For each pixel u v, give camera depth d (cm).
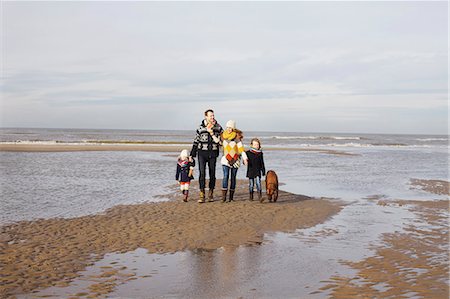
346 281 511
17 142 5341
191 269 563
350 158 3384
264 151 4278
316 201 1187
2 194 1255
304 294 466
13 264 582
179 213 969
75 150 3725
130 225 838
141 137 9594
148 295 465
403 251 658
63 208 1034
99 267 571
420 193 1397
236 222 874
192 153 1133
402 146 6719
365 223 884
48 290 482
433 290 475
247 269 562
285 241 724
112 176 1819
